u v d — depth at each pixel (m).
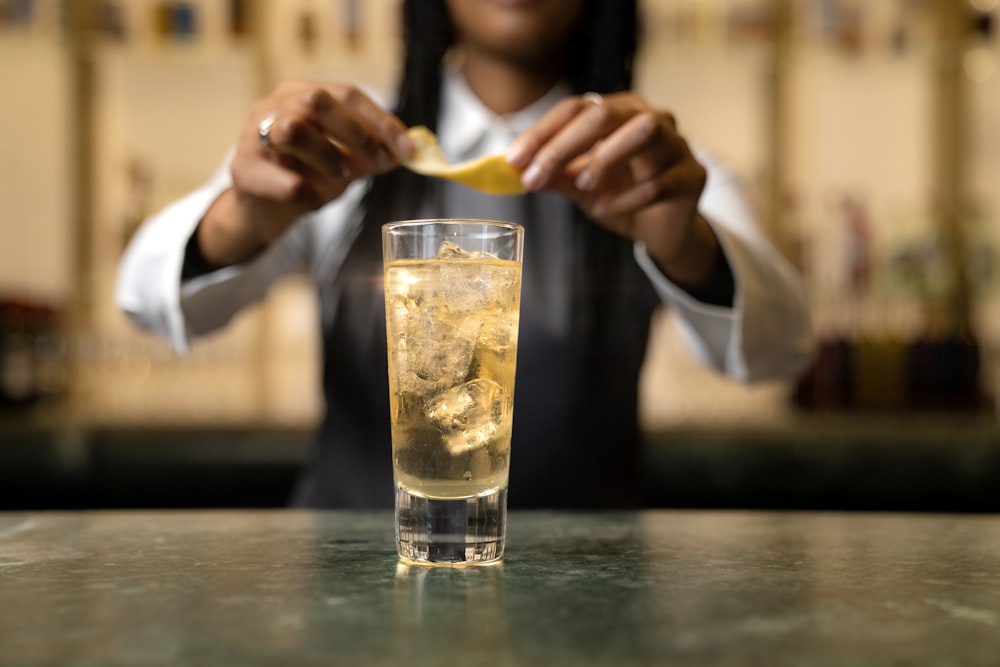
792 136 2.42
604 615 0.50
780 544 0.69
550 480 1.26
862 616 0.50
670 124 0.88
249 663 0.43
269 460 1.85
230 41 2.42
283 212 0.99
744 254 1.07
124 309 1.17
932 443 1.83
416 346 0.61
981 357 2.21
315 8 2.49
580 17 1.29
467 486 0.62
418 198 1.28
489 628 0.47
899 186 2.53
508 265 0.62
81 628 0.47
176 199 2.51
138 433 1.87
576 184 0.88
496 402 0.62
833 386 2.15
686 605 0.52
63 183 2.51
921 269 2.29
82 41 2.41
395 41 2.41
